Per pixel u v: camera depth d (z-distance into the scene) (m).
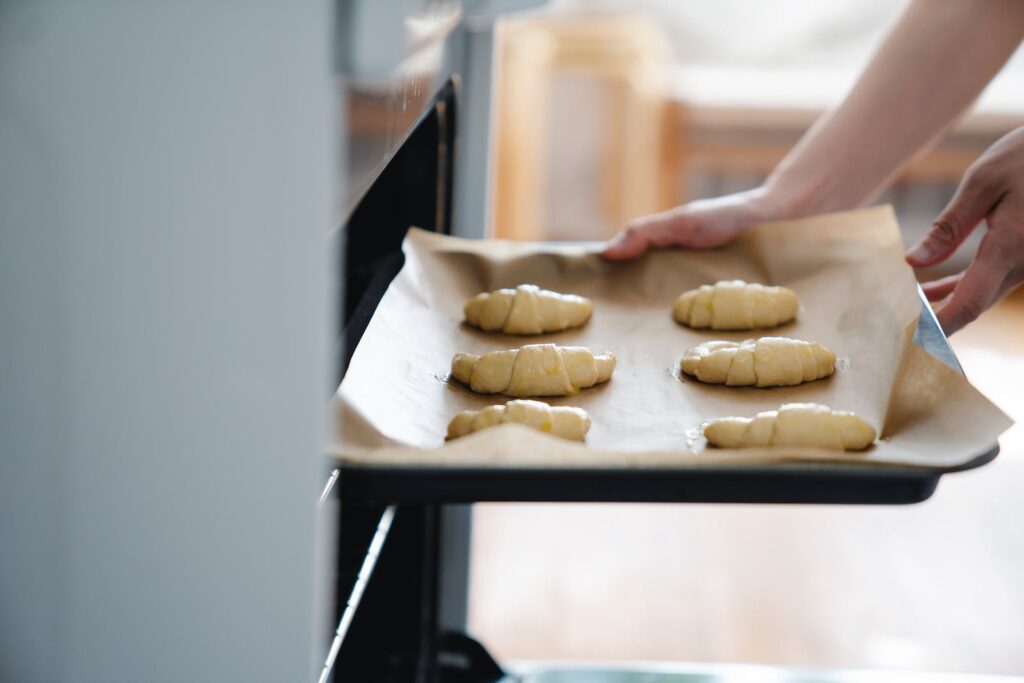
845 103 1.51
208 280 0.90
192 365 0.91
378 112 0.97
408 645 1.37
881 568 2.19
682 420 1.25
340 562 1.18
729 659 1.95
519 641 1.98
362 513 1.21
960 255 3.78
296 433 0.92
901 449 1.16
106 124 0.88
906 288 1.34
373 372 1.23
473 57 1.35
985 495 2.46
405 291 1.37
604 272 1.48
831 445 1.16
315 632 0.94
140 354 0.91
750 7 3.94
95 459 0.93
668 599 2.09
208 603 0.94
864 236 1.43
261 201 0.88
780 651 1.96
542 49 3.54
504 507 2.46
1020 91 3.78
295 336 0.91
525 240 3.58
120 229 0.89
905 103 1.48
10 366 0.92
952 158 3.73
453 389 1.28
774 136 3.78
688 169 3.94
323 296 0.90
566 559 2.24
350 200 0.94
